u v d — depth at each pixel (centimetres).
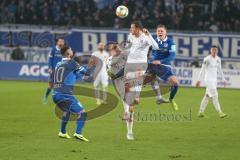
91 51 4662
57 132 2067
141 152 1702
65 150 1714
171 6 4969
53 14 4947
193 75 4350
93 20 4866
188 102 3142
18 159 1578
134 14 4816
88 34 4650
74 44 4681
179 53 4547
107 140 1912
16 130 2114
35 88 3884
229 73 4278
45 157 1606
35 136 1977
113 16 4862
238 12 4806
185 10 4916
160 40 2312
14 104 2959
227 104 3119
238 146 1825
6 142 1848
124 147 1781
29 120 2383
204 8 4919
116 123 2331
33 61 4628
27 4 4991
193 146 1817
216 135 2047
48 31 4728
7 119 2408
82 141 1881
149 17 4762
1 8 5059
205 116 2583
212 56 2556
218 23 4784
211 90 2541
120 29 4609
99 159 1589
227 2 4853
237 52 4506
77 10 4959
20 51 4712
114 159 1591
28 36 4750
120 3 4878
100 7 5328
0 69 4659
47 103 3016
